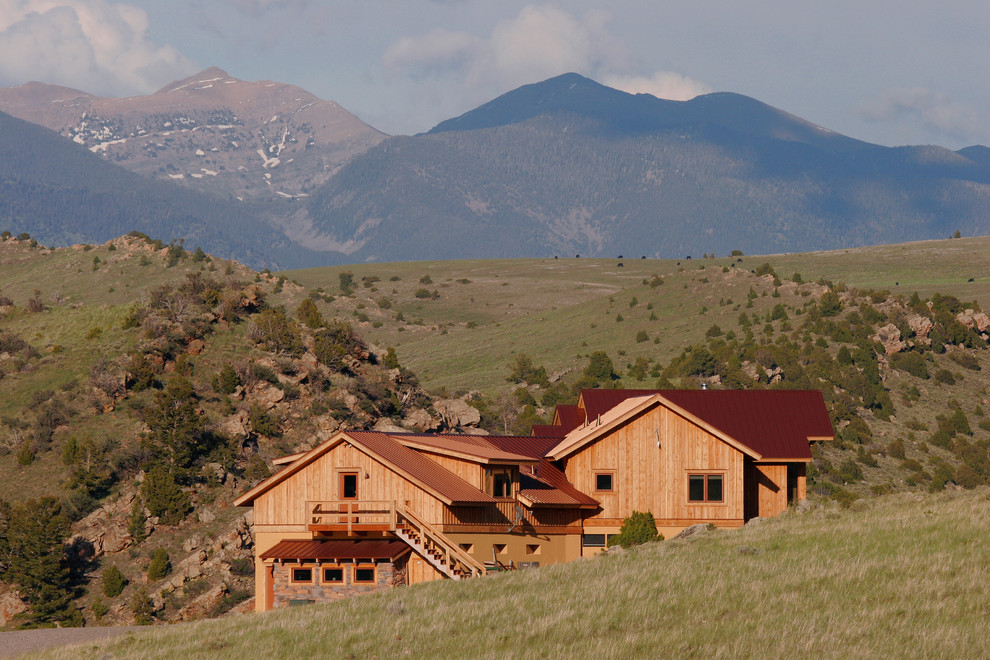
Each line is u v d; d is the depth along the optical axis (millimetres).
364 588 75000
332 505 79125
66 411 138250
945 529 59031
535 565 82812
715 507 86312
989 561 52094
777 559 57469
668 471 86750
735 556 59469
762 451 91750
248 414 140375
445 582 64312
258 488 80688
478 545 80125
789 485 93438
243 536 117562
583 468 86875
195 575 111938
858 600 48688
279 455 135250
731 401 95438
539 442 95438
